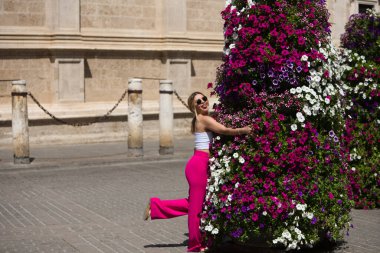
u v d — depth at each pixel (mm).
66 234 7234
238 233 5910
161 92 14102
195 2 19219
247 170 5895
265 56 5887
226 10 6270
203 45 19297
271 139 5840
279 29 6020
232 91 6141
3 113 15750
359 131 8648
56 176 11719
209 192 6152
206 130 6258
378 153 8703
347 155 6676
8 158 13852
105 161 13219
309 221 5953
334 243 6602
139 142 13789
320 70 6148
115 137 17500
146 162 13562
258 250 6148
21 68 16344
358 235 7105
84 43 17047
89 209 8719
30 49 16375
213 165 6125
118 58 17844
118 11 17797
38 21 16500
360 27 9000
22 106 12648
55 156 14148
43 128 16312
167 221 7949
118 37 17719
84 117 16828
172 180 11227
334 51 6418
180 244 6723
